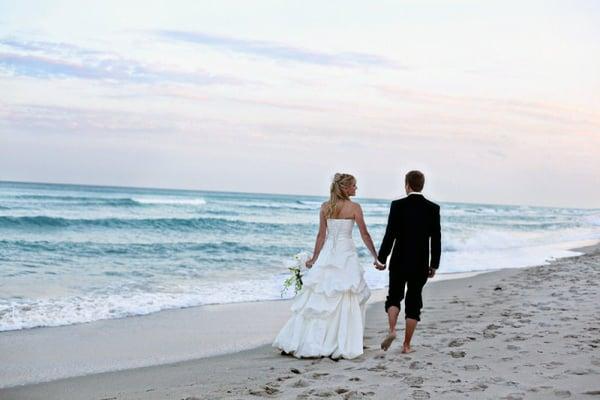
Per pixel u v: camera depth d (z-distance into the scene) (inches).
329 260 260.4
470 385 190.2
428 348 252.7
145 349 283.3
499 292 448.5
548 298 393.1
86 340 299.4
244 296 443.8
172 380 228.7
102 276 534.6
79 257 671.8
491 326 291.9
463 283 524.4
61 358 264.2
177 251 770.8
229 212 1784.0
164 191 5128.0
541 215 2874.0
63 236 894.4
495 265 701.9
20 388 220.2
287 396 188.2
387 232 250.8
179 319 357.7
